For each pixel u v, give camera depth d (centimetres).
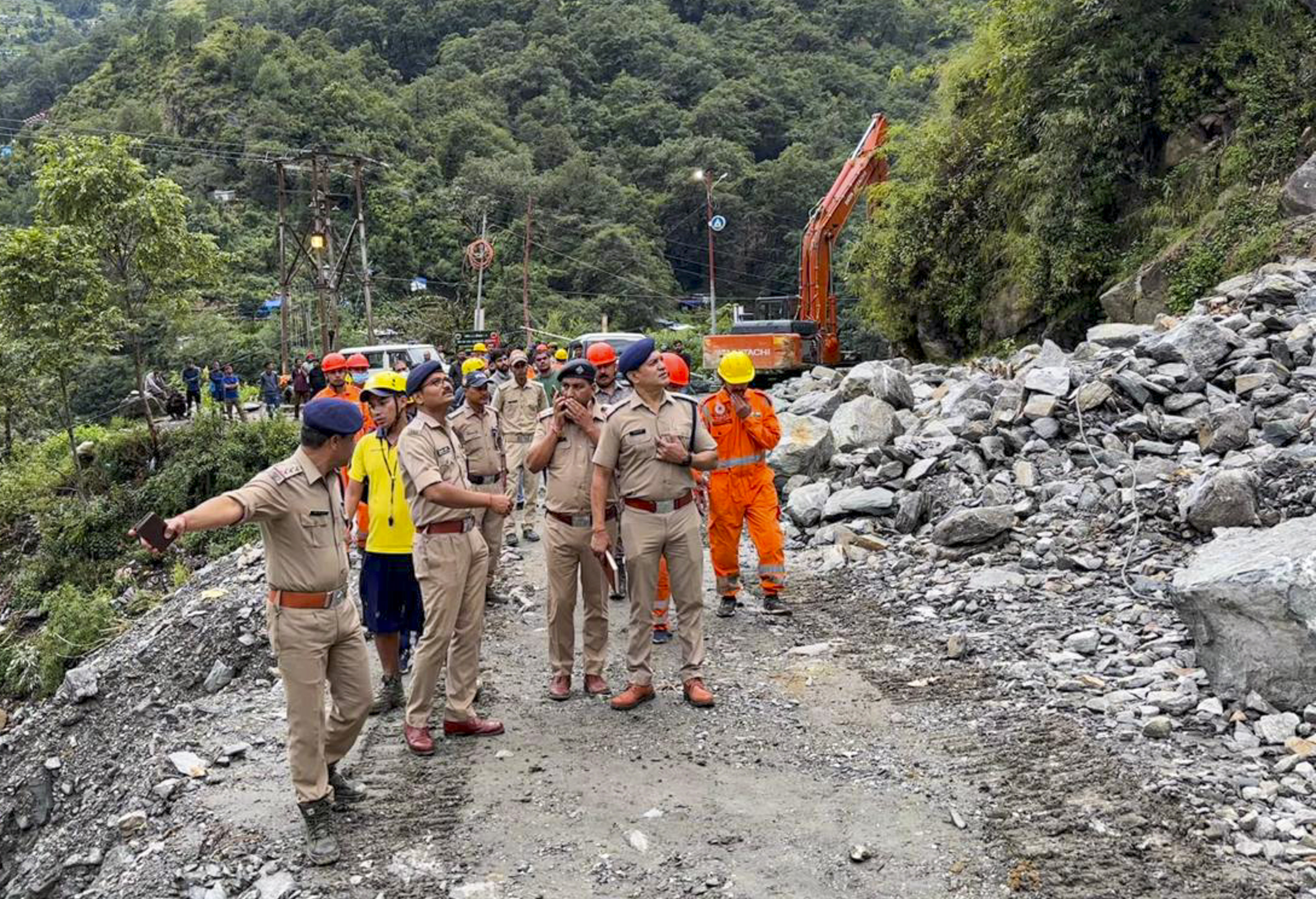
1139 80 1636
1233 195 1472
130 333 2097
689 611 577
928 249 1992
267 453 2073
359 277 4328
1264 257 1365
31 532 2119
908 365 1669
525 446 1025
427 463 505
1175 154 1617
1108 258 1650
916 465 940
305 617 434
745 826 441
